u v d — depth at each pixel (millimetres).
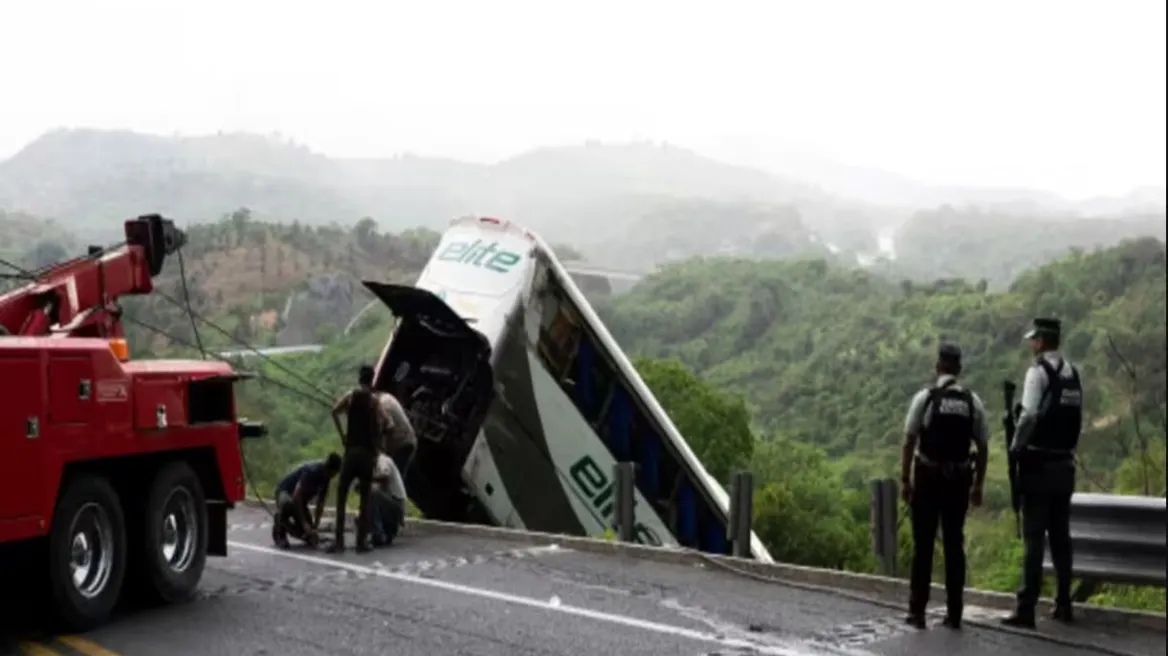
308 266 150750
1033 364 8555
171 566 9148
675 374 43844
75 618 8047
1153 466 23297
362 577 10445
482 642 7957
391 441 13500
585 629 8344
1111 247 145000
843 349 148750
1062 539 8633
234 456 9875
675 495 17797
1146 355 95688
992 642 8047
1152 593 12852
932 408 8344
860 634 8234
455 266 16453
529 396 15914
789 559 38594
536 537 12727
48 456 7637
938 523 8484
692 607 9125
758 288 185000
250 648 7754
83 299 9773
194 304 113188
